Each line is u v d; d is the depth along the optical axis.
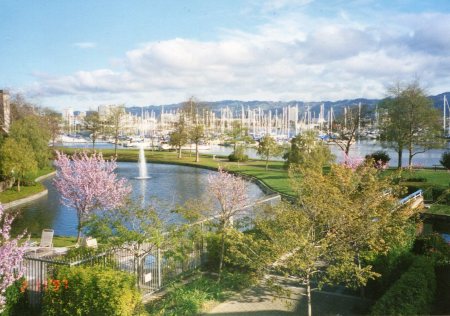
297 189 17.41
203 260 20.97
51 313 14.63
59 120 119.69
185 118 104.12
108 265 16.98
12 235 32.59
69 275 14.77
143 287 18.06
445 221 31.97
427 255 18.41
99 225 17.75
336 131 80.12
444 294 15.85
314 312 15.57
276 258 16.19
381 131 65.81
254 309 15.91
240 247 18.30
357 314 15.33
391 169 58.16
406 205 18.95
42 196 51.56
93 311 14.27
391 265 16.75
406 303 12.83
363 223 15.67
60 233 33.59
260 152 76.19
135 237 17.02
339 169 18.17
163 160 94.38
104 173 31.20
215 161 92.12
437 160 93.06
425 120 60.41
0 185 51.44
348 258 14.79
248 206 22.83
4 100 71.25
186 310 15.39
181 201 45.97
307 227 15.88
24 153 51.97
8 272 14.25
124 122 121.56
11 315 15.45
